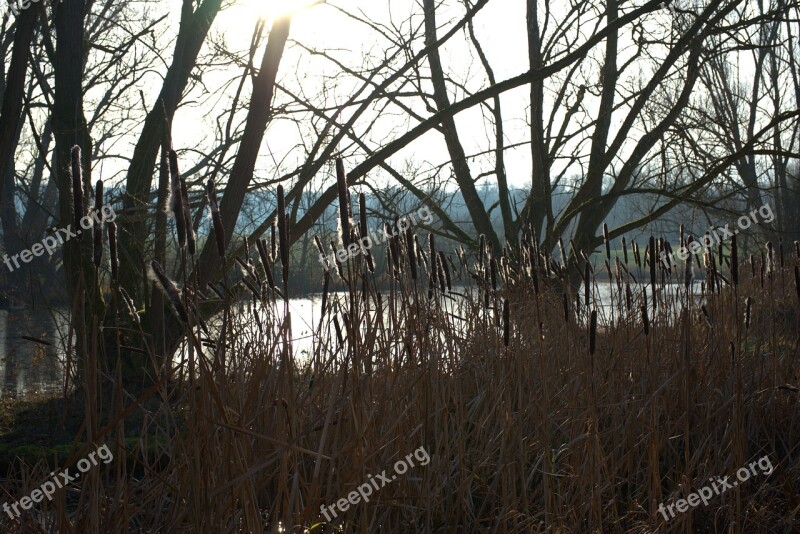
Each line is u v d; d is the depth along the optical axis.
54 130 7.71
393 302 3.46
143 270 6.53
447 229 11.87
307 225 6.71
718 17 9.62
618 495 3.93
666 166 11.03
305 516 2.59
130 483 3.03
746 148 10.14
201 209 6.81
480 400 3.92
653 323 4.51
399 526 3.39
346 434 3.11
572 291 5.03
